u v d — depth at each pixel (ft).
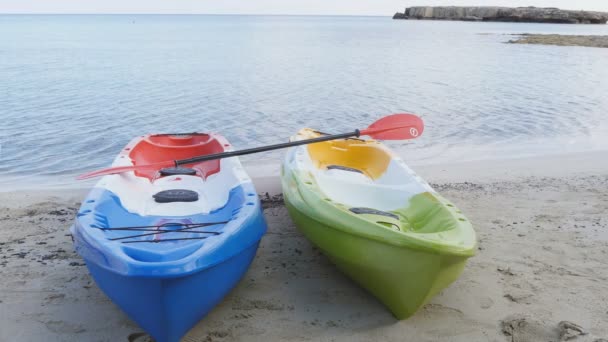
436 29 227.20
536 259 14.83
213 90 49.75
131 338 10.91
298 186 14.52
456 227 11.84
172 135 21.17
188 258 9.62
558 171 24.84
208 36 150.61
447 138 32.96
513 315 11.95
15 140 30.48
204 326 11.42
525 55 94.22
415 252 10.46
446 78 61.82
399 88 53.42
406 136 17.87
